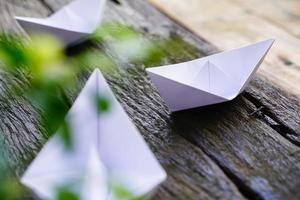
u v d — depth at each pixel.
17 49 0.61
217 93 0.75
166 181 0.67
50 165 0.62
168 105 0.76
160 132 0.74
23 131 0.75
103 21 1.03
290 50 0.96
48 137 0.74
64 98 0.81
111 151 0.65
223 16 1.09
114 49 0.92
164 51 0.94
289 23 1.06
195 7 1.12
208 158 0.70
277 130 0.75
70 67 0.87
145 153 0.63
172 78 0.74
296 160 0.70
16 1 1.10
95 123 0.66
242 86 0.76
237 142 0.73
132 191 0.60
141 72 0.87
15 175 0.69
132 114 0.78
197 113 0.77
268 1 1.16
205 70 0.76
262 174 0.68
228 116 0.77
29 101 0.80
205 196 0.65
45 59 0.62
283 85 0.85
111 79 0.86
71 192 0.59
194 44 0.97
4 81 0.85
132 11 1.08
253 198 0.66
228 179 0.67
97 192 0.60
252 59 0.78
